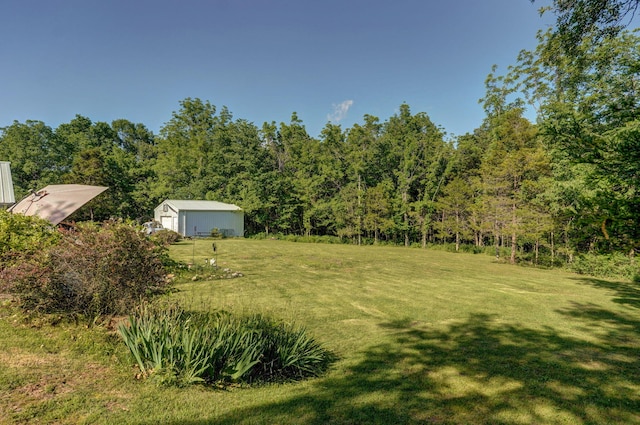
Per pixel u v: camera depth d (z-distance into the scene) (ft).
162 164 142.72
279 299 28.22
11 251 18.15
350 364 15.51
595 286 41.27
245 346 12.96
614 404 11.78
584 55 24.82
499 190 69.67
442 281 41.11
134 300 16.74
